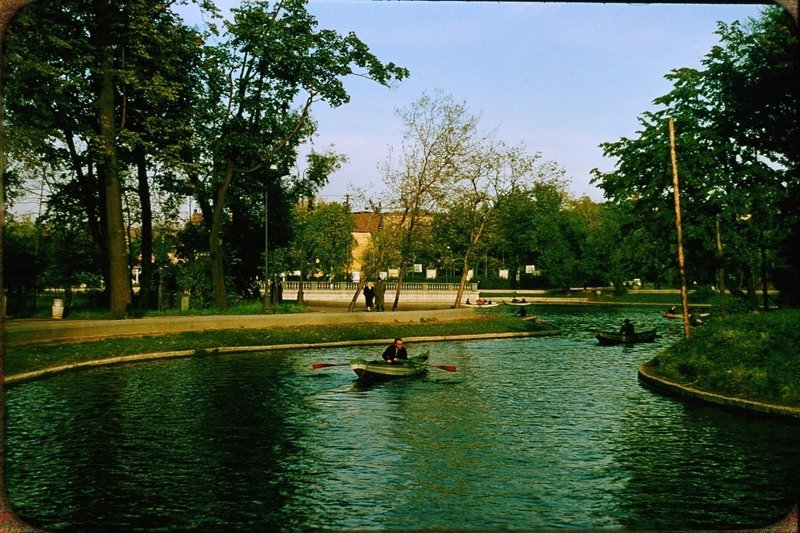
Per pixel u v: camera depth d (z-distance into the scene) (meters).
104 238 42.31
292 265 69.88
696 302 70.12
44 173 38.44
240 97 41.56
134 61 34.59
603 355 34.94
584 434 17.09
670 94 33.56
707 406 20.56
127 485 12.79
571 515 11.31
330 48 41.62
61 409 19.45
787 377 19.64
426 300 73.19
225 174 43.16
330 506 11.73
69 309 41.78
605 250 90.12
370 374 25.03
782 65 26.45
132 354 30.05
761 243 33.28
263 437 16.56
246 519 11.07
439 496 12.29
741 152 32.19
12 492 12.30
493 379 26.53
